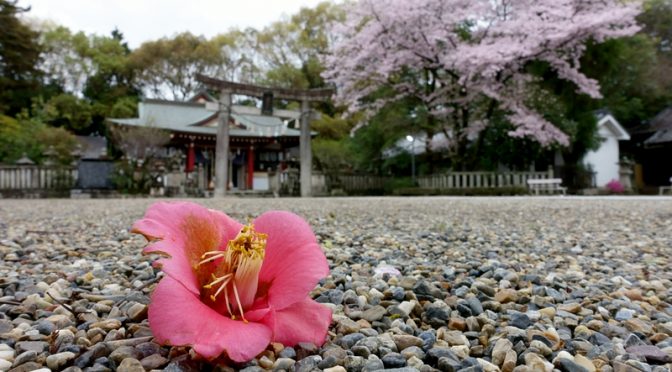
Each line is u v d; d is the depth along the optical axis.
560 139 16.00
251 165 25.55
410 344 1.15
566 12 14.63
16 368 0.90
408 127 18.83
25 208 8.03
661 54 24.64
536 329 1.29
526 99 16.41
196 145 24.34
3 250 2.73
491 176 17.27
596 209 7.40
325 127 27.12
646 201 10.08
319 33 33.88
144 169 19.56
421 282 1.74
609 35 15.27
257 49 35.22
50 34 33.75
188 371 0.88
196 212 0.98
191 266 0.90
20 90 27.38
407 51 16.38
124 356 0.95
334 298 1.59
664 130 20.88
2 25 23.88
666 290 1.92
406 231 4.11
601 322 1.38
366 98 20.50
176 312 0.77
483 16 16.30
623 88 21.84
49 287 1.70
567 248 3.15
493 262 2.43
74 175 18.83
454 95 17.41
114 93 34.47
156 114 25.06
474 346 1.14
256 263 0.88
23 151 20.27
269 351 1.03
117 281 1.87
